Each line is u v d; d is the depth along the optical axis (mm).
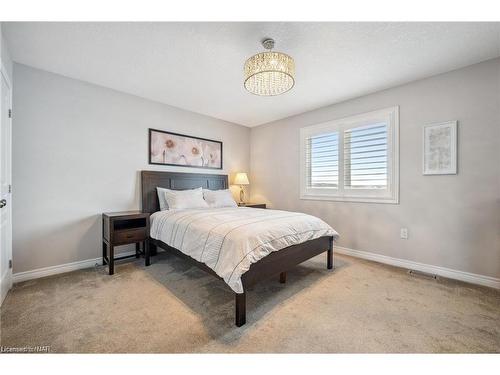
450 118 2424
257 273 1763
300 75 2537
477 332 1524
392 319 1672
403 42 1963
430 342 1431
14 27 1782
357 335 1498
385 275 2480
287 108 3621
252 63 1832
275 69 1765
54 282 2287
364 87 2842
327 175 3508
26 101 2344
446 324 1611
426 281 2322
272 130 4301
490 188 2215
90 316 1693
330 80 2658
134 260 2977
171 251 2467
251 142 4703
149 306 1843
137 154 3168
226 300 1951
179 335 1490
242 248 1674
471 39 1915
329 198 3455
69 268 2602
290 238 2051
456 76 2389
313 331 1538
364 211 3092
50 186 2490
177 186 3525
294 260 2148
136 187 3158
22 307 1811
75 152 2656
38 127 2416
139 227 2787
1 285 1896
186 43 1998
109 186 2914
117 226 2916
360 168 3143
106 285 2229
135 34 1879
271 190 4312
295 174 3928
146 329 1549
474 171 2293
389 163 2865
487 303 1888
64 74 2553
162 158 3414
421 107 2611
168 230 2510
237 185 4469
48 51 2113
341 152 3326
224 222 2086
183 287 2197
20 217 2305
